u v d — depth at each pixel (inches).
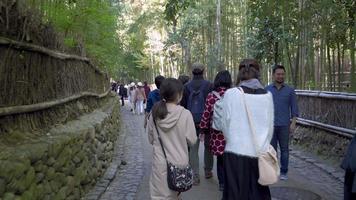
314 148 378.3
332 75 492.7
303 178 289.0
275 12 495.5
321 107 387.5
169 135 169.2
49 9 246.4
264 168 157.5
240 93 163.5
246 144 160.1
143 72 1902.1
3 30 175.8
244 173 160.2
